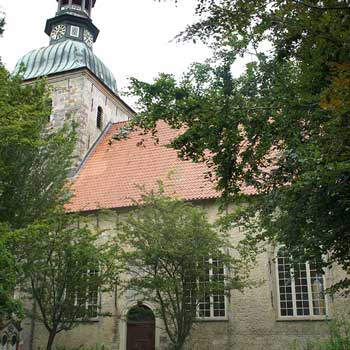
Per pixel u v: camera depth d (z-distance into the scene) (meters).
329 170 8.27
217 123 9.55
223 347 21.92
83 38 35.47
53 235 19.23
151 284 19.05
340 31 6.91
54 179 18.70
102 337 23.91
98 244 24.22
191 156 10.27
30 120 15.88
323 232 10.98
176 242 18.89
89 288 20.23
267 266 22.25
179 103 9.83
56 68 32.88
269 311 21.73
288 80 9.64
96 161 30.33
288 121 9.48
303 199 10.56
